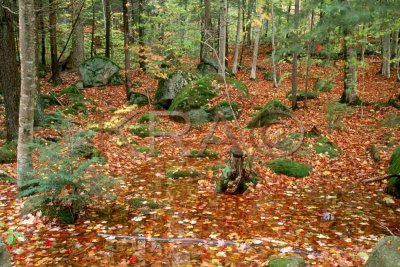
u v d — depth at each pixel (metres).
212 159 9.88
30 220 5.90
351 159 9.59
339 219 6.25
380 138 11.01
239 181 7.42
